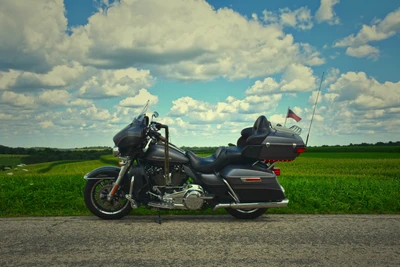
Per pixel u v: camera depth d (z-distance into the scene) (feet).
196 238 16.70
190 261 13.61
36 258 13.89
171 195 19.92
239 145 22.20
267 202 20.47
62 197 25.21
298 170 73.05
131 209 20.85
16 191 25.72
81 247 15.28
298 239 16.61
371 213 23.02
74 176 36.88
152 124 20.72
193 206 19.89
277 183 20.57
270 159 20.42
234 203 20.21
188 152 21.07
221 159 20.63
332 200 25.21
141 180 20.07
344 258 14.07
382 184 32.78
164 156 20.30
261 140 20.34
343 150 173.27
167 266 13.09
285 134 20.63
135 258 13.93
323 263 13.50
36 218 20.77
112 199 20.58
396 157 121.49
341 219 20.76
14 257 13.99
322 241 16.31
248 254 14.46
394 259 14.01
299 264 13.37
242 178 20.24
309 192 27.20
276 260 13.79
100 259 13.80
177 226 18.98
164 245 15.58
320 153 156.15
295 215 21.98
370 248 15.34
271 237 16.93
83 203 23.72
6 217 21.24
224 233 17.60
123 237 16.80
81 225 19.10
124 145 20.02
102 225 19.11
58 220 20.26
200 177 20.38
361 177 47.78
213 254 14.43
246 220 20.56
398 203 24.16
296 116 23.26
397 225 19.33
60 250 14.87
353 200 25.31
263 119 20.84
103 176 20.47
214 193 20.48
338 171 70.13
